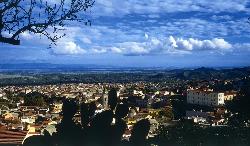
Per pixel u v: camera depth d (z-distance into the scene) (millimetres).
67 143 4398
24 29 8320
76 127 4426
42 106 135875
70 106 4445
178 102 149625
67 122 4422
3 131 14383
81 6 8594
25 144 4258
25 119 87438
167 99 155750
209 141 8031
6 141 13109
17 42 8266
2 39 8148
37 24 8406
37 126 50688
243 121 13430
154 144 7230
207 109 139625
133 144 4426
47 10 8453
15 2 8062
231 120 13898
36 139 4273
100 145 4402
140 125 4441
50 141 4316
